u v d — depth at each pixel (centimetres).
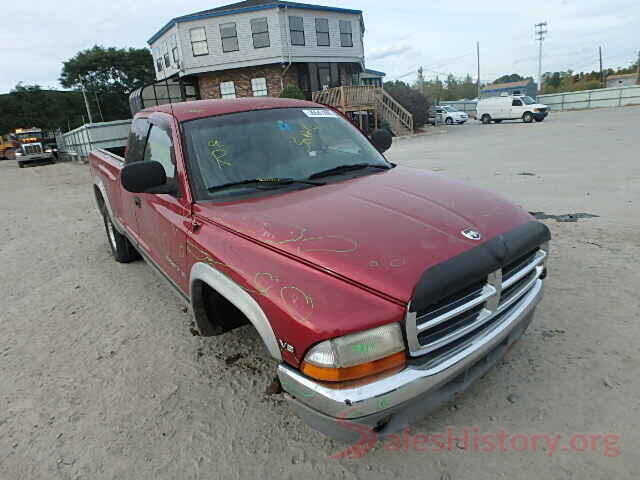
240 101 355
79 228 781
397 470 218
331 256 203
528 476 208
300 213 244
